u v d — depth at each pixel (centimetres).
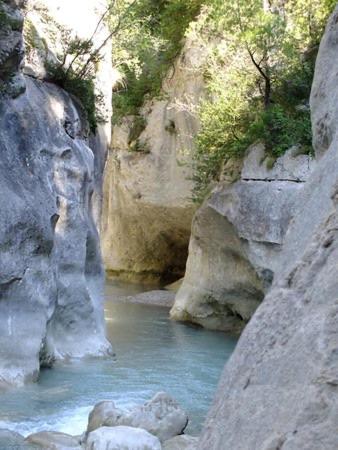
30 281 1066
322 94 466
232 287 1730
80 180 1295
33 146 1170
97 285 1380
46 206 1138
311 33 1691
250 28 1667
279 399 203
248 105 1720
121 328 1709
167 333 1672
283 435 190
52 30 1441
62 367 1181
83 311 1274
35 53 1337
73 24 1550
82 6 1609
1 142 1102
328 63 476
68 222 1249
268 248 1512
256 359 226
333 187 267
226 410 228
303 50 1695
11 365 1014
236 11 1675
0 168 1072
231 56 1778
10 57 1131
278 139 1559
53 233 1151
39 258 1095
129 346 1452
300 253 265
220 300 1781
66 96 1373
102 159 1584
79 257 1268
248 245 1564
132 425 776
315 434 182
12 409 888
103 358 1281
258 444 198
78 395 988
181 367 1249
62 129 1287
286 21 1722
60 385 1045
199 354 1396
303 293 229
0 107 1121
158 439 724
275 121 1551
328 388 188
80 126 1386
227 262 1745
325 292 216
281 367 212
